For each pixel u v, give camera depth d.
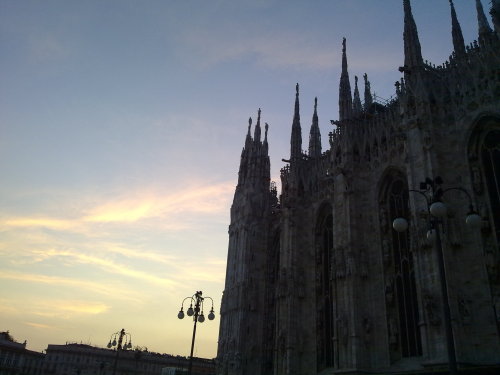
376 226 43.06
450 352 18.56
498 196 34.59
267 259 62.12
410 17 43.72
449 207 35.44
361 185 45.62
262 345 57.69
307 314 48.50
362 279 41.59
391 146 43.97
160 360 140.50
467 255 34.06
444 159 37.69
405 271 39.81
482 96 36.81
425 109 38.88
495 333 31.16
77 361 137.38
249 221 63.50
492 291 32.22
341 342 40.16
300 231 52.56
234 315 59.22
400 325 38.59
